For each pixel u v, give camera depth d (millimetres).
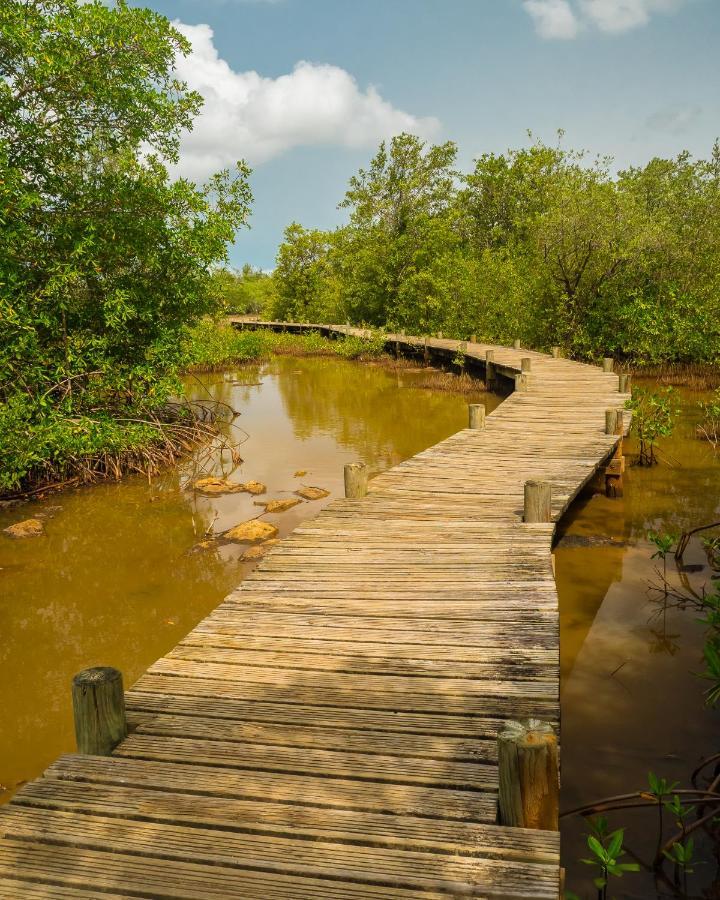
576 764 3994
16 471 9438
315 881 2258
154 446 12070
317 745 3135
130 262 11562
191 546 7961
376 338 28266
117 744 3158
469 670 3799
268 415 16766
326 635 4281
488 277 26703
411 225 32156
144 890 2230
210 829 2543
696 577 6621
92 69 10242
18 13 9352
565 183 21672
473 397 18656
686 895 3092
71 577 7211
